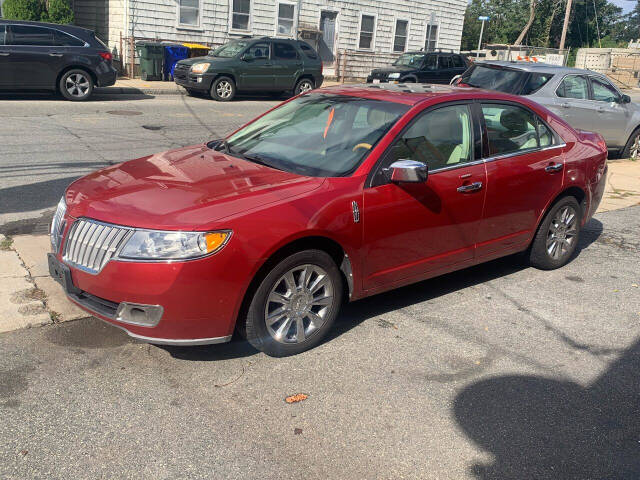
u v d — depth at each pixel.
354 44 25.45
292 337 3.96
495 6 55.62
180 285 3.37
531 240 5.53
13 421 3.15
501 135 5.01
